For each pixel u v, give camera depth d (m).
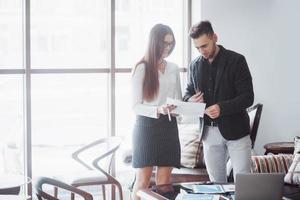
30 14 4.69
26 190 4.71
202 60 3.68
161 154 3.67
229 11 5.41
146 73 3.60
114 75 5.13
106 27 5.14
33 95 4.79
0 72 4.63
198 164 4.93
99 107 5.16
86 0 5.04
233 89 3.57
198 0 5.41
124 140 5.06
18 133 4.77
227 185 3.37
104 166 4.61
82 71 5.02
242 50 5.45
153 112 3.55
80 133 5.07
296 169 4.16
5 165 4.76
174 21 5.56
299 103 5.52
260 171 4.46
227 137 3.55
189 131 5.09
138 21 5.29
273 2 5.45
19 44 4.72
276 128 5.55
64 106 4.96
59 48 4.91
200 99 3.58
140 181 3.74
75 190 3.59
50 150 4.91
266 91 5.51
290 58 5.50
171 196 3.18
